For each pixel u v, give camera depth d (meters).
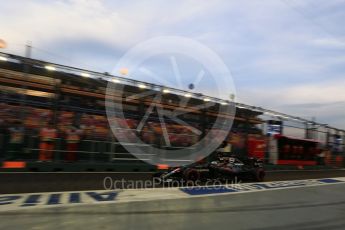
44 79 17.27
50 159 16.08
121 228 7.77
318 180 22.69
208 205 11.09
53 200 10.52
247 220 9.31
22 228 7.41
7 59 14.77
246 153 24.05
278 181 20.27
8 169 13.67
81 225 7.84
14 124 15.67
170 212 9.70
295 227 8.92
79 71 16.92
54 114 17.08
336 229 9.02
